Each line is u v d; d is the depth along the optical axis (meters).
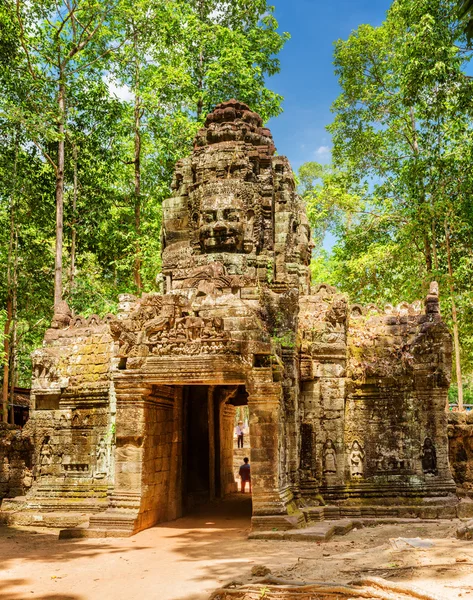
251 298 16.34
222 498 20.94
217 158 20.03
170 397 17.22
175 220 20.89
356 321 19.39
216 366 14.60
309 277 21.52
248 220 19.69
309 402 17.59
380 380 18.14
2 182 27.28
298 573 9.65
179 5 29.58
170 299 15.29
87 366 19.97
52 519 17.48
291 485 15.96
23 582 10.05
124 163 31.66
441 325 18.16
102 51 29.39
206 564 11.01
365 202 34.25
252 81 30.45
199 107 32.03
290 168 22.06
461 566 8.76
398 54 28.84
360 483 17.36
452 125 25.83
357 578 8.46
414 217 27.38
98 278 33.56
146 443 15.34
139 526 14.78
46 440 20.17
